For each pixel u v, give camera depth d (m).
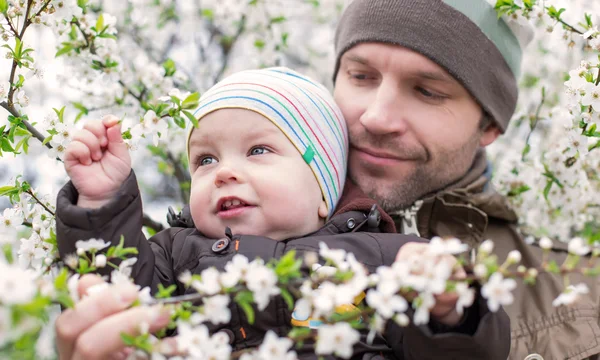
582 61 2.02
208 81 3.48
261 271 1.21
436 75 2.22
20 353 1.55
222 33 3.58
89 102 2.57
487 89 2.33
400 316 1.18
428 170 2.27
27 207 1.93
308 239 1.84
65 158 1.65
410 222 2.29
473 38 2.26
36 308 1.04
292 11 3.82
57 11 2.08
